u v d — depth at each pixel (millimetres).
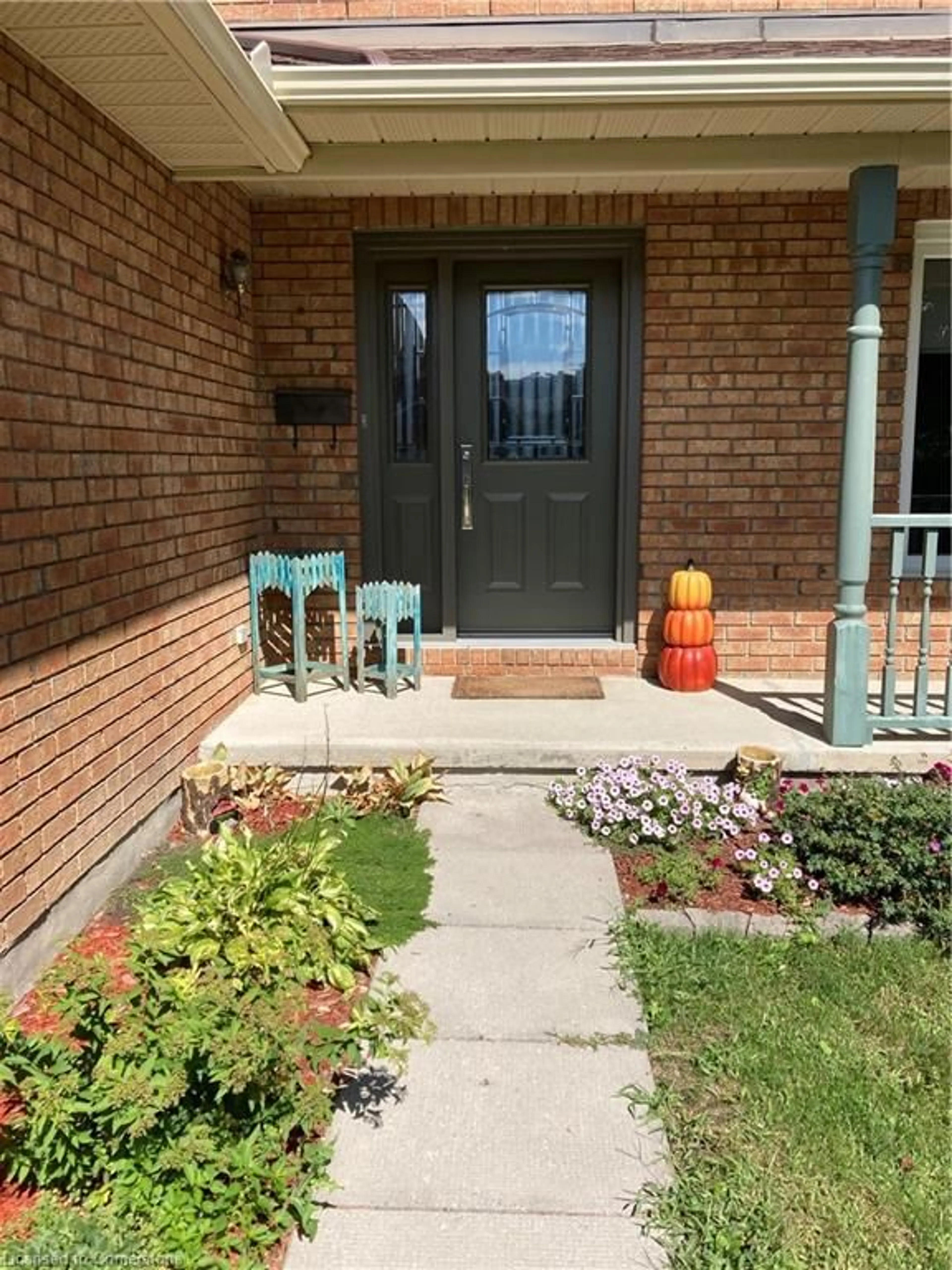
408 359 5090
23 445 2627
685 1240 1811
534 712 4445
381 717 4371
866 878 3043
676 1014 2518
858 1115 2148
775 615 5000
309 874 2705
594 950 2818
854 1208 1890
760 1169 1982
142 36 2555
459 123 3543
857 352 3791
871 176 3707
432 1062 2324
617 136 3717
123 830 3258
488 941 2863
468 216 4750
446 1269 1753
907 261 4727
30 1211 1790
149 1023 1886
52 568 2779
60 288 2855
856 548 3885
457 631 5266
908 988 2658
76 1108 1747
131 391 3375
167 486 3703
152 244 3576
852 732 3961
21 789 2588
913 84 3264
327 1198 1907
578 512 5184
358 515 5043
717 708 4512
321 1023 2365
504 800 3906
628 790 3625
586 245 4816
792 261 4730
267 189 4578
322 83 3299
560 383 5098
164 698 3654
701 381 4844
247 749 4016
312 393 4898
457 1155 2025
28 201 2670
